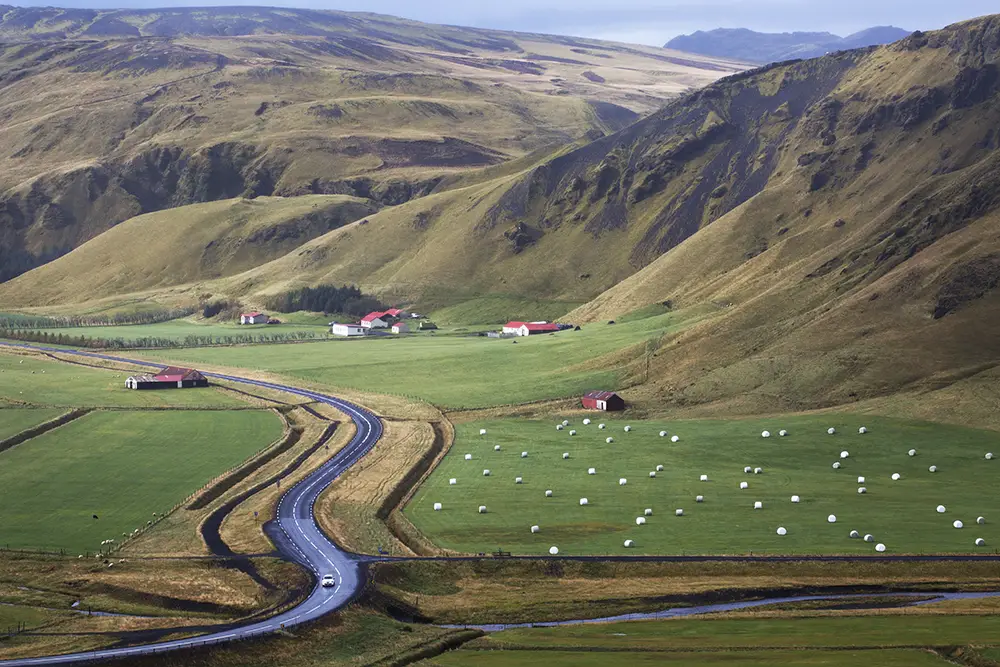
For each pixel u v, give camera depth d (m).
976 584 133.75
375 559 144.50
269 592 134.38
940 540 147.62
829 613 123.12
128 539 157.75
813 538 149.88
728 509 165.12
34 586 140.00
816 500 168.88
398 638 119.44
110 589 137.75
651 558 143.88
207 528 161.12
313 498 175.75
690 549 146.88
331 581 134.38
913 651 104.31
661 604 131.12
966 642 105.50
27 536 159.75
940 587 133.50
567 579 140.12
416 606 131.88
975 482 177.50
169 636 116.44
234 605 131.12
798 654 104.94
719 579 138.12
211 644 112.50
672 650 109.56
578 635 118.56
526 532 156.38
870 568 138.62
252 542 153.00
